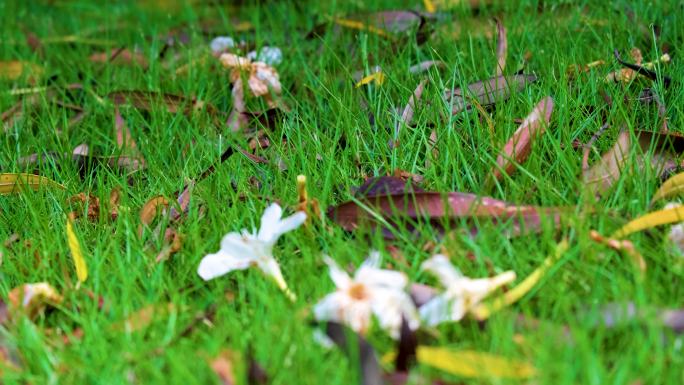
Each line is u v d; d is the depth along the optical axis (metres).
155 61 1.32
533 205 0.92
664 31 1.24
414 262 0.87
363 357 0.76
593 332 0.80
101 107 1.25
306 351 0.78
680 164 0.98
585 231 0.87
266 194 0.99
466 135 1.06
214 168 1.03
